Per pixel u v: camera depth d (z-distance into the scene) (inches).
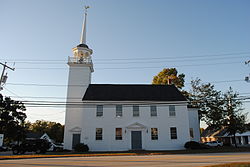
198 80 1685.5
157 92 1359.5
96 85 1395.2
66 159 689.0
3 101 1927.9
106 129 1195.9
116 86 1403.8
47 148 1090.7
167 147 1185.4
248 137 1939.0
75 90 1358.3
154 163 529.3
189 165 479.8
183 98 1294.3
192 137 1419.8
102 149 1161.4
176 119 1235.2
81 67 1402.6
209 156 722.8
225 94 1501.0
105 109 1230.3
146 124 1218.6
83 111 1216.2
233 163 478.3
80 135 1244.5
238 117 1433.3
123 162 563.2
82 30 1540.4
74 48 1465.3
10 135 1958.7
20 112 2017.7
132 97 1288.1
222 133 2182.6
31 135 2842.0
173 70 2011.6
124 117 1224.8
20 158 773.3
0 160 692.1
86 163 549.3
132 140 1189.1
